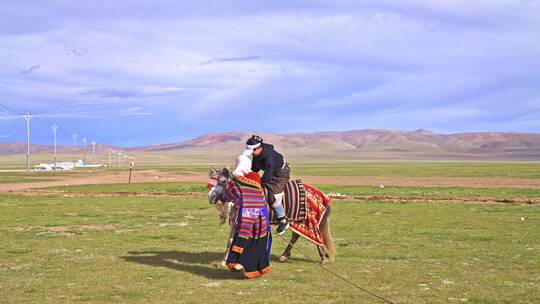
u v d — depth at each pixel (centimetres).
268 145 1212
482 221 2194
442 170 9769
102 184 5488
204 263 1307
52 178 7262
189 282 1097
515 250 1480
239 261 1131
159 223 2167
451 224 2092
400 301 943
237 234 1148
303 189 1270
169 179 6819
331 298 966
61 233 1856
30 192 4247
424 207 2838
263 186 1199
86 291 1015
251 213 1153
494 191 4088
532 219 2261
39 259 1348
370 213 2531
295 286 1062
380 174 7938
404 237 1739
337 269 1231
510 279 1121
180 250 1491
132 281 1104
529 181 5556
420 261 1324
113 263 1297
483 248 1515
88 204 3091
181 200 3397
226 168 1230
